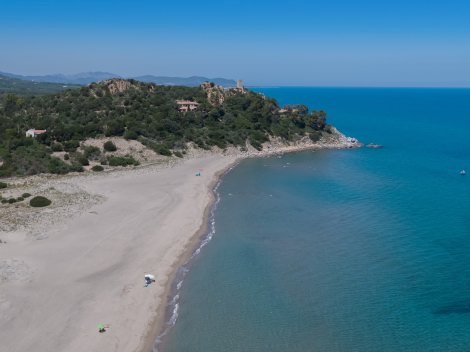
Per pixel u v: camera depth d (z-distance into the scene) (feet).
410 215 248.32
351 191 303.68
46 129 387.96
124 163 360.07
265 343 133.59
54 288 157.17
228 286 167.02
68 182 298.15
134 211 244.01
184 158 405.18
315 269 181.06
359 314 148.15
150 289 162.09
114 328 137.39
